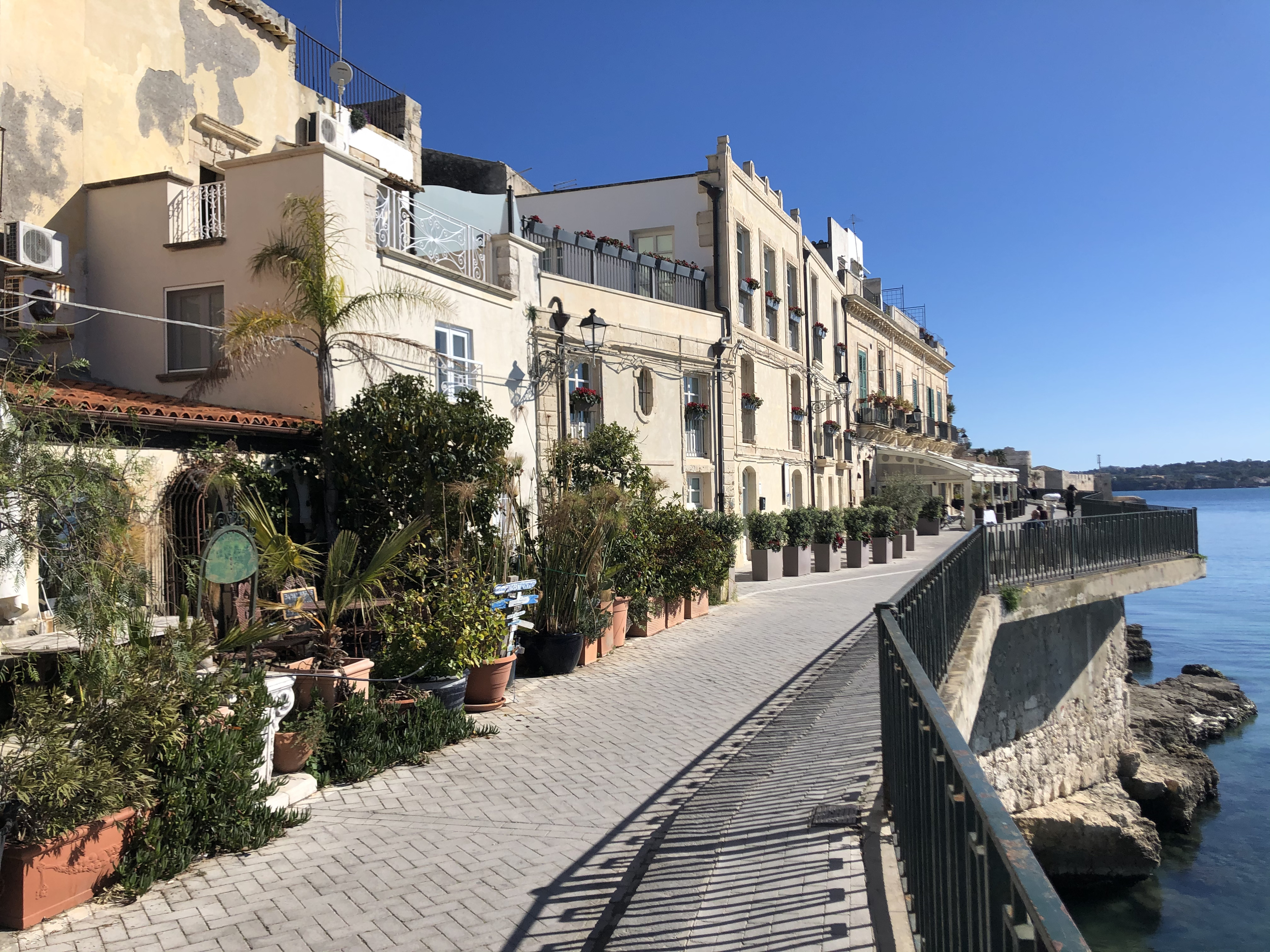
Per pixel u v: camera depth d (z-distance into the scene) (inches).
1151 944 430.0
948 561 329.4
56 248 451.5
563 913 179.8
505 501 454.9
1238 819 584.4
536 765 284.8
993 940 87.1
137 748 196.4
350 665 299.6
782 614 621.0
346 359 464.4
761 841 198.8
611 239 778.2
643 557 523.5
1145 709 757.3
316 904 185.8
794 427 1137.4
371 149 714.2
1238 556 2768.2
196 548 353.4
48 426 193.3
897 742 181.0
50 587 195.2
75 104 503.2
